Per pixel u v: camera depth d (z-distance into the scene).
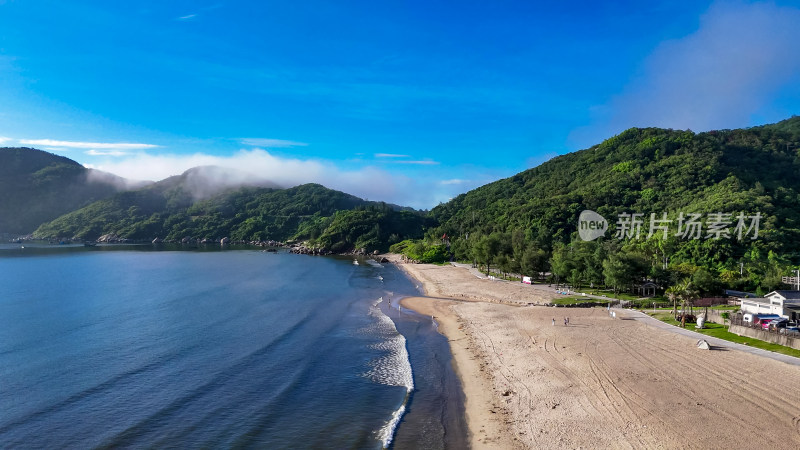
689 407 35.66
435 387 45.28
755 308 64.75
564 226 157.75
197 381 46.19
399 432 35.69
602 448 30.92
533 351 53.75
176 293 100.00
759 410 34.41
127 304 86.31
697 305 80.19
